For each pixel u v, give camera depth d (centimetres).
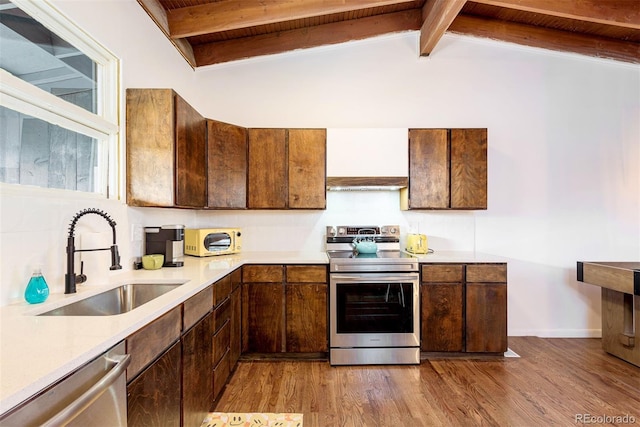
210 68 342
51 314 139
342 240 333
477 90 342
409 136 306
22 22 152
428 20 313
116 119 211
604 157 338
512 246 339
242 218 342
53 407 81
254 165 307
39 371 79
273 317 279
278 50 337
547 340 326
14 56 148
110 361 103
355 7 270
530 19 328
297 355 286
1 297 134
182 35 280
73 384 88
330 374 257
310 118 344
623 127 338
